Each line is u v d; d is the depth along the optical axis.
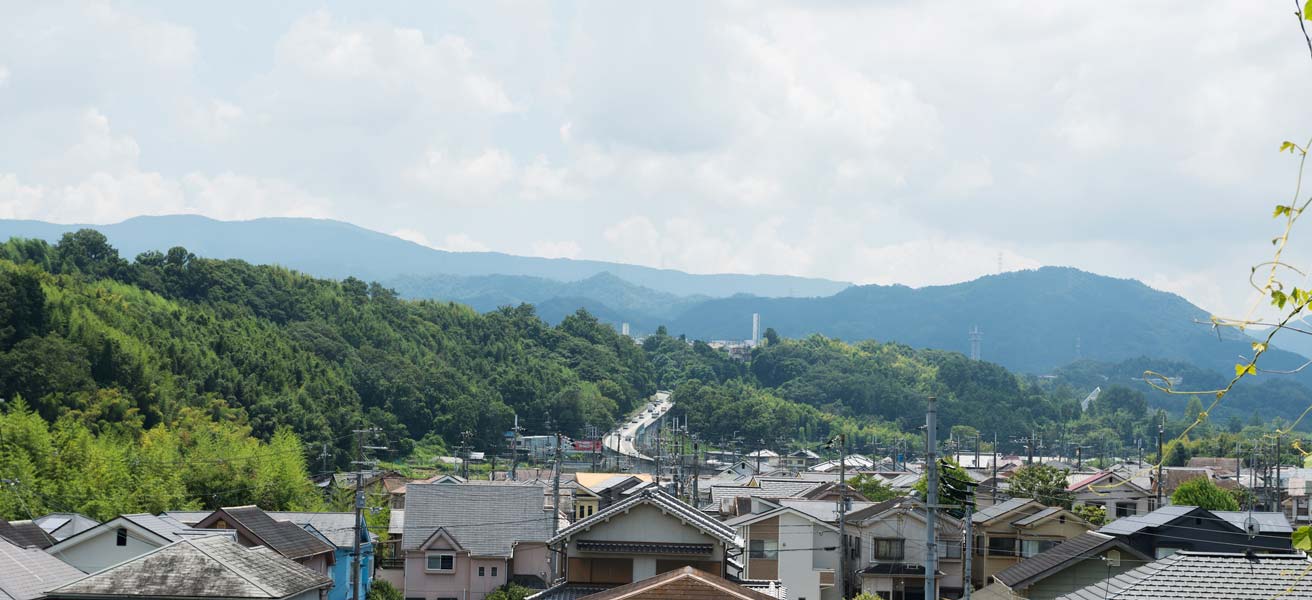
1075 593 25.05
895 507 54.16
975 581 53.19
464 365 176.25
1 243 142.75
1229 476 90.75
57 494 57.03
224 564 31.03
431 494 61.38
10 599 28.55
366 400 141.62
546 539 61.00
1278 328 6.75
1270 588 22.06
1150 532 38.97
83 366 94.44
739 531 55.31
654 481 90.06
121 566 30.62
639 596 22.83
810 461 163.88
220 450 75.38
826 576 54.72
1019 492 73.44
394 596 54.94
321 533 49.97
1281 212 6.61
